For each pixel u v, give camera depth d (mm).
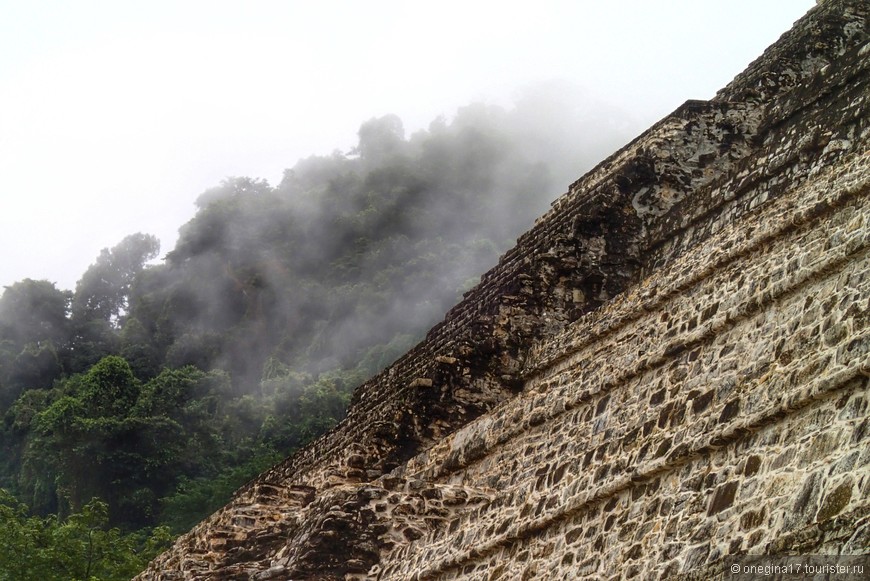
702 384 17250
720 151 28766
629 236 27953
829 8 30688
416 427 26781
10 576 37875
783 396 15102
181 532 52000
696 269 19906
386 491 21297
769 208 19188
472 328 27328
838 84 25141
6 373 73125
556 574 17250
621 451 17703
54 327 77625
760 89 29250
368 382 32844
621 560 16234
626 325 22188
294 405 64625
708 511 15297
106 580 37938
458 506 21312
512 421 22359
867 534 12664
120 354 77000
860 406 14031
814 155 23141
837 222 16906
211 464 59938
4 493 47812
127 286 85750
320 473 28891
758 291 17375
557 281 27594
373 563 20734
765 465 14859
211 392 66125
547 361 25547
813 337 15500
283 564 20953
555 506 18000
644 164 28547
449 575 19297
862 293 15148
